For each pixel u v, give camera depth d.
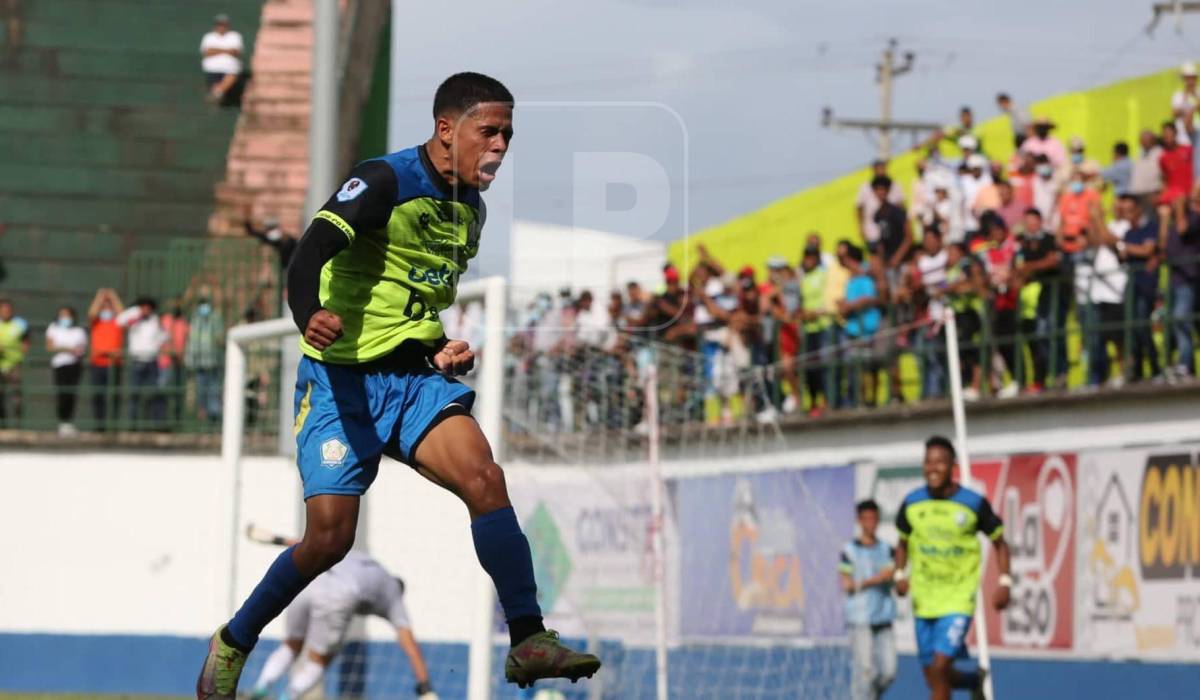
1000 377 27.78
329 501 9.34
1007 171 30.09
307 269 8.95
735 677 25.17
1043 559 26.03
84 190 44.94
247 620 9.82
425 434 9.29
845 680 24.81
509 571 9.09
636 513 24.52
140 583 32.19
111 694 31.72
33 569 32.38
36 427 34.66
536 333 24.20
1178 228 25.05
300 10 50.41
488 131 9.30
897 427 29.14
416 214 9.29
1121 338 26.17
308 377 9.51
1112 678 24.45
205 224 44.75
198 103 47.72
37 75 47.59
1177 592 23.42
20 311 41.91
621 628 24.33
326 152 28.89
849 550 24.36
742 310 30.41
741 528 25.83
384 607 23.05
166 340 34.00
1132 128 28.69
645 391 24.52
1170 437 24.67
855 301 30.00
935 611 22.09
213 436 32.38
